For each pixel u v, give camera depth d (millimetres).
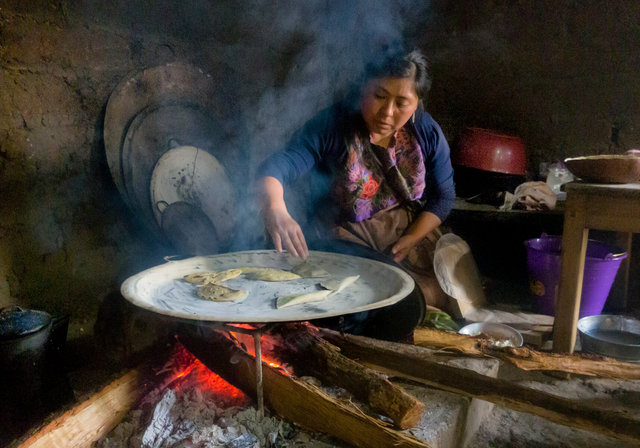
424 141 2504
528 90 3607
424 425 1484
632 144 3406
